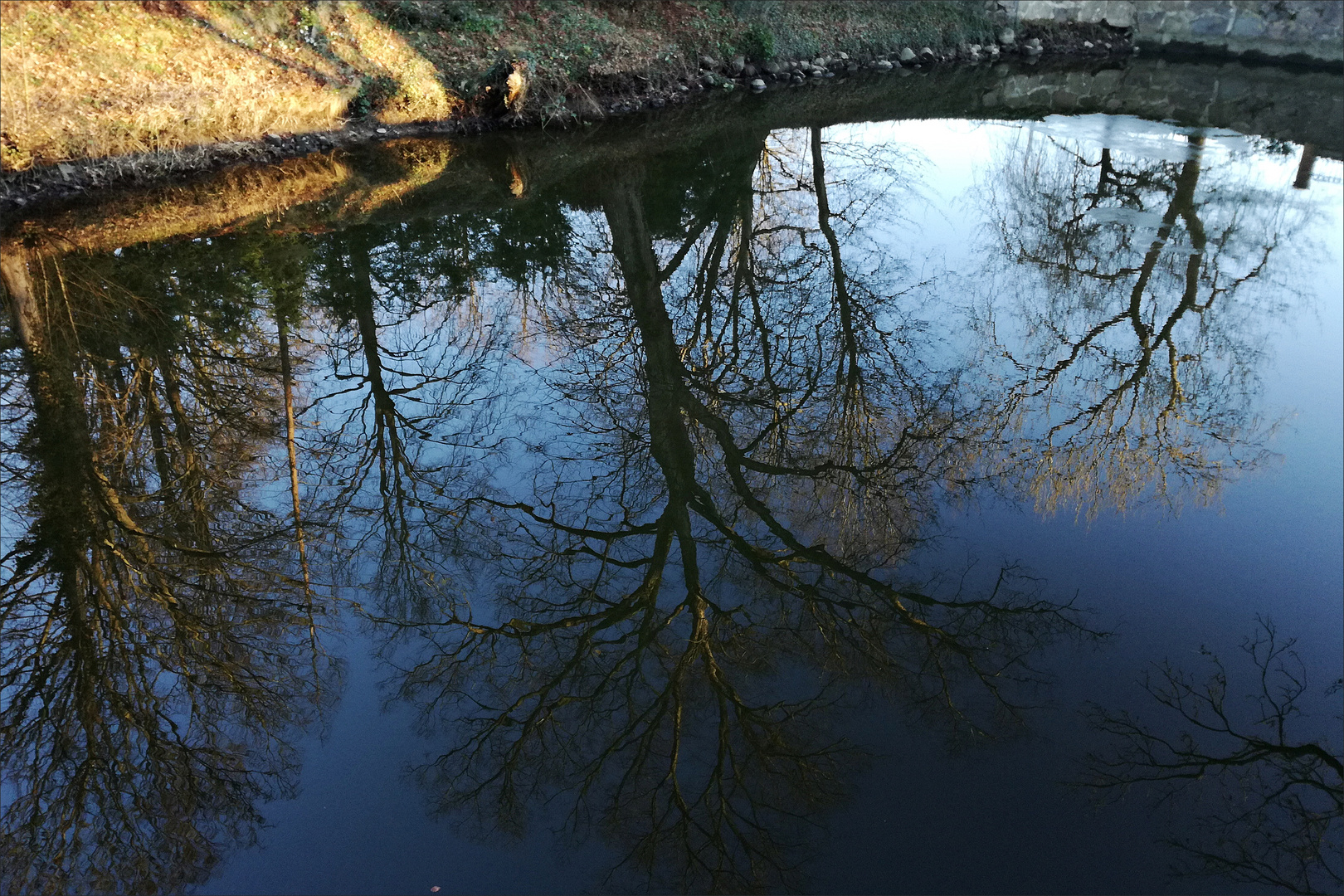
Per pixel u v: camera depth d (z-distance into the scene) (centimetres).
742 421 764
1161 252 1062
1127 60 1975
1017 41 1945
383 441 714
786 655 520
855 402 786
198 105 1073
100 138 991
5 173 938
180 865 394
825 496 672
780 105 1548
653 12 1608
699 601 563
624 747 461
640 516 645
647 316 902
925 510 645
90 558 580
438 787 434
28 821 419
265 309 851
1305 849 390
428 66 1319
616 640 533
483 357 827
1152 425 755
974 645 515
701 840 405
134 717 472
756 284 984
